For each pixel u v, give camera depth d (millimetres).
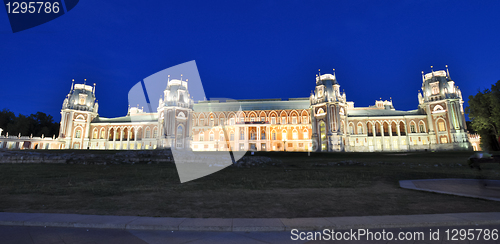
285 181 15797
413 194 11180
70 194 10898
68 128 84312
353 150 81625
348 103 98500
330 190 12359
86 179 16156
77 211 7879
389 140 80938
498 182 14359
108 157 32188
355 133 83375
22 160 30703
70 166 26500
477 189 12195
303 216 7445
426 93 79625
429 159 39406
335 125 73062
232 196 10680
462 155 45312
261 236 5906
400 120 81312
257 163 31406
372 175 19109
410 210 8164
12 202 9156
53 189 12125
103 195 10734
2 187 12594
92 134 88625
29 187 12648
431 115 77250
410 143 78938
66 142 83000
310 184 14461
